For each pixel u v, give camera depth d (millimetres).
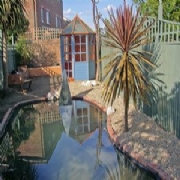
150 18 5301
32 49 14086
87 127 5996
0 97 7895
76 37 10641
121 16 4398
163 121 4945
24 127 6246
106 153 4535
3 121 5848
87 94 8594
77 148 4836
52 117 6906
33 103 8023
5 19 7445
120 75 4461
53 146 4984
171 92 4551
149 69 5379
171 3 6883
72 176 3750
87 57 10812
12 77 9258
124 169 3949
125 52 4434
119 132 5008
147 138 4512
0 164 4246
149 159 3811
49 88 9586
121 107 6691
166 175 3324
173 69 4438
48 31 14641
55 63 14641
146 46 5480
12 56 12367
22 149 4926
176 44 4301
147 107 5688
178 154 3814
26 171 3992
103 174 3797
